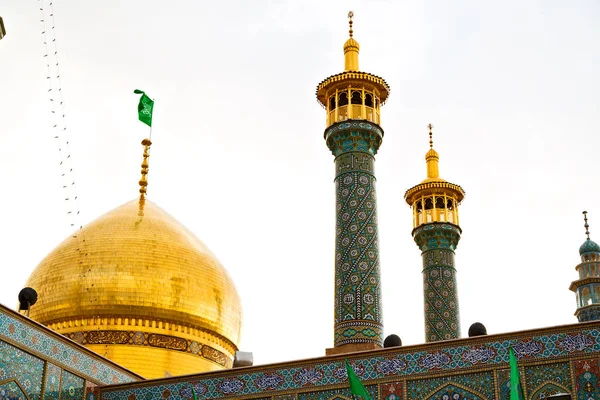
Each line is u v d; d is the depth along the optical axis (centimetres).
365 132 2427
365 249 2275
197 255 3175
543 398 1803
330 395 1988
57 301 2977
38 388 2012
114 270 2998
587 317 3269
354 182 2367
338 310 2228
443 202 2973
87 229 3152
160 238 3139
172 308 3005
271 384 2055
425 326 2794
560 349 1825
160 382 2172
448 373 1898
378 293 2238
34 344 2028
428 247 2905
